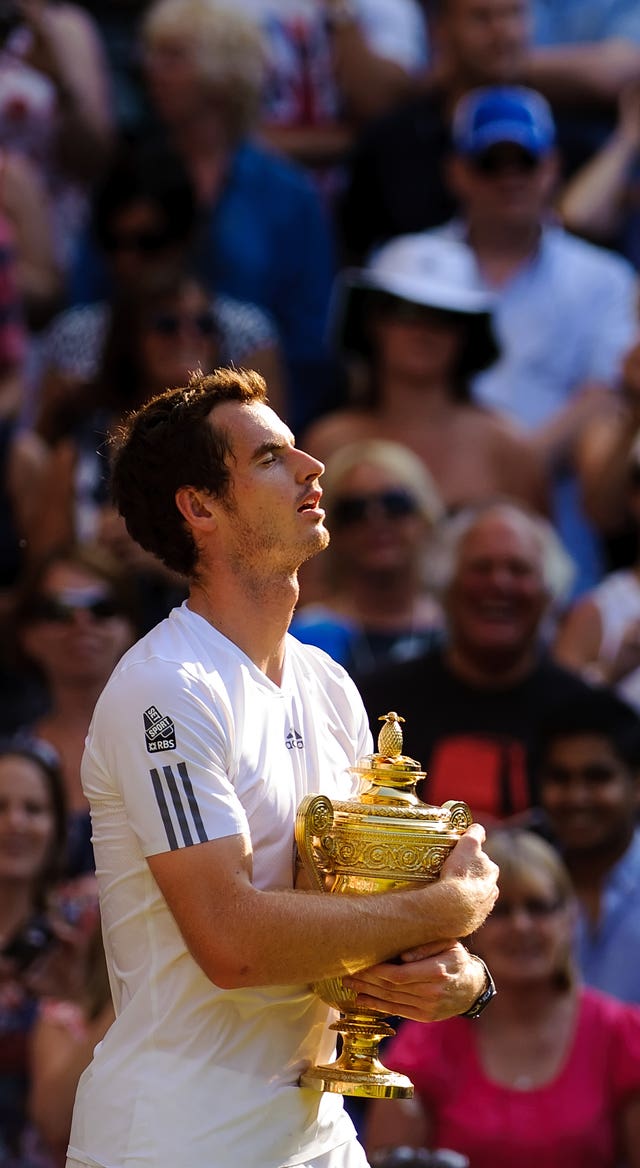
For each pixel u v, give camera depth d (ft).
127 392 75.25
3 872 57.62
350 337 79.82
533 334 84.17
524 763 62.18
